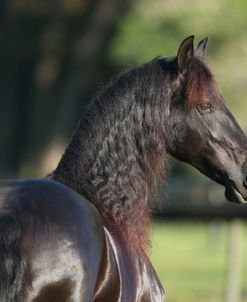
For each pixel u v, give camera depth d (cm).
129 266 987
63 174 1027
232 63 5850
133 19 5791
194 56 1074
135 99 1033
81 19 6178
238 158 1082
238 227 2383
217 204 2319
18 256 877
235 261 2394
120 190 1022
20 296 880
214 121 1070
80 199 956
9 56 6069
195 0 5891
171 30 5738
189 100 1052
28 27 6109
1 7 6028
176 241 5231
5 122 6372
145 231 1039
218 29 5772
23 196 920
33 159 6212
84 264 915
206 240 5134
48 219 912
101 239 947
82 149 1025
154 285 1021
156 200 1066
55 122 6288
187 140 1068
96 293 944
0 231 879
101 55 6178
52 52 6184
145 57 5650
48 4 6088
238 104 5853
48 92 6288
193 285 3100
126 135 1026
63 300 905
